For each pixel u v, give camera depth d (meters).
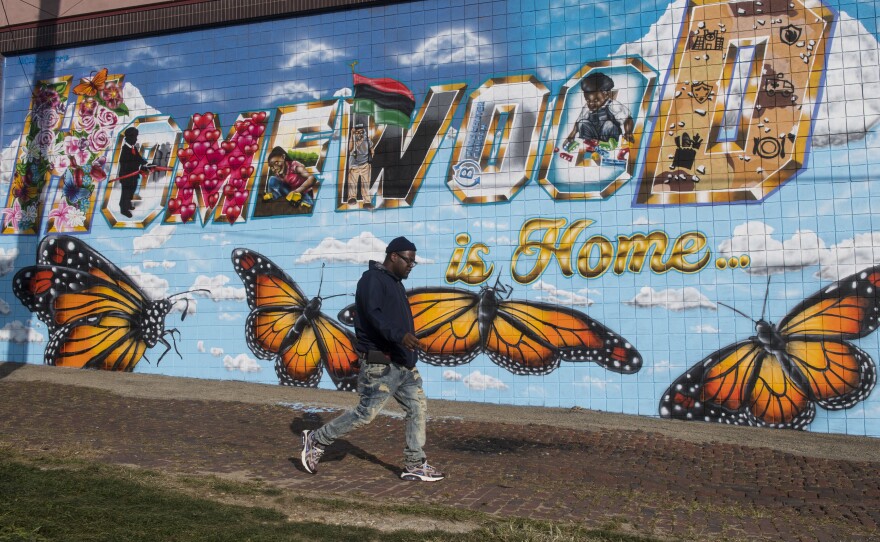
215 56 11.05
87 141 11.47
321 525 4.32
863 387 8.45
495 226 9.77
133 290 11.05
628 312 9.23
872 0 8.78
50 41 11.67
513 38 9.91
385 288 5.52
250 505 4.70
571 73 9.68
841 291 8.60
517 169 9.76
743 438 8.11
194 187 10.96
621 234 9.34
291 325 10.41
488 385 9.63
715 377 8.90
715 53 9.23
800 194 8.81
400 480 5.70
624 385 9.20
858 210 8.63
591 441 7.72
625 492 5.71
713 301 8.98
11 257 11.52
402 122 10.23
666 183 9.24
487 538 4.24
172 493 4.77
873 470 6.92
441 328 9.84
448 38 10.13
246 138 10.84
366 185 10.30
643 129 9.38
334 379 10.18
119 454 5.98
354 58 10.48
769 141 8.97
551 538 4.27
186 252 10.91
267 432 7.49
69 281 11.30
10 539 3.68
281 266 10.53
